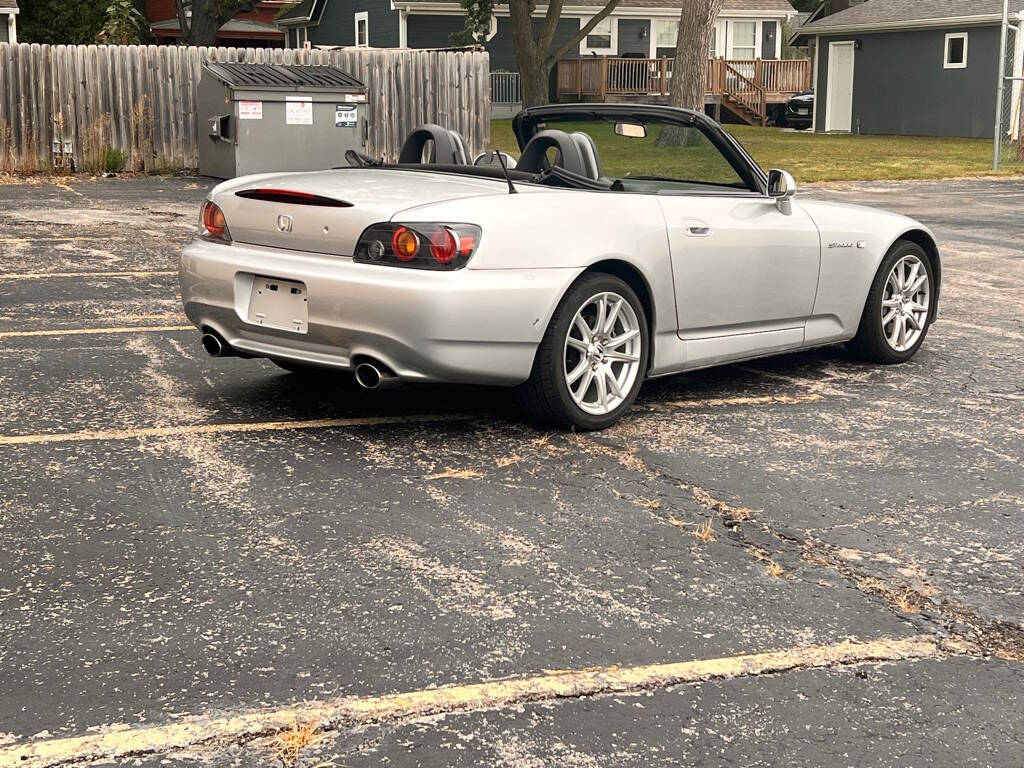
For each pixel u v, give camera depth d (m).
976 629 3.57
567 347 5.45
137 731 2.87
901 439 5.55
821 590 3.82
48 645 3.31
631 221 5.52
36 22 31.16
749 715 3.03
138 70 18.95
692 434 5.57
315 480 4.75
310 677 3.16
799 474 4.99
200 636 3.38
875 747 2.89
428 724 2.94
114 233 12.22
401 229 4.96
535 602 3.66
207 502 4.47
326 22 42.97
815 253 6.45
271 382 6.34
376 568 3.89
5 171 18.58
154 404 5.84
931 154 26.67
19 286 9.05
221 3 31.66
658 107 6.05
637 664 3.28
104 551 3.98
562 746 2.86
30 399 5.86
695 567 3.98
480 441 5.35
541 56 31.89
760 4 42.41
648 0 41.25
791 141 31.58
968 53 33.97
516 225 5.11
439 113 20.81
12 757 2.74
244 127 17.28
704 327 5.96
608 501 4.60
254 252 5.41
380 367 5.09
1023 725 3.02
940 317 8.86
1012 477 5.01
